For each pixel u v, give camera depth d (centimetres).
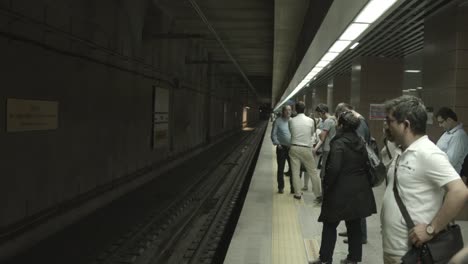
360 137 414
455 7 654
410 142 241
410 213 234
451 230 227
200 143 2166
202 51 2103
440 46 701
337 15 520
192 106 1902
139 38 1097
